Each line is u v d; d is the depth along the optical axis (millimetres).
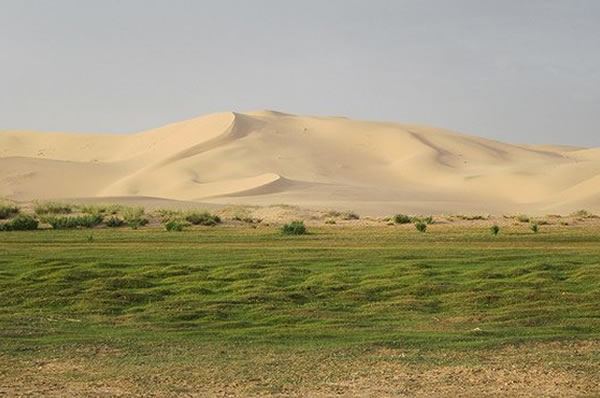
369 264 25969
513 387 11742
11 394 11336
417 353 14039
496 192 136250
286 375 12492
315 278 22844
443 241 33938
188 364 13227
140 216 48125
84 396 11258
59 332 16031
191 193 125438
